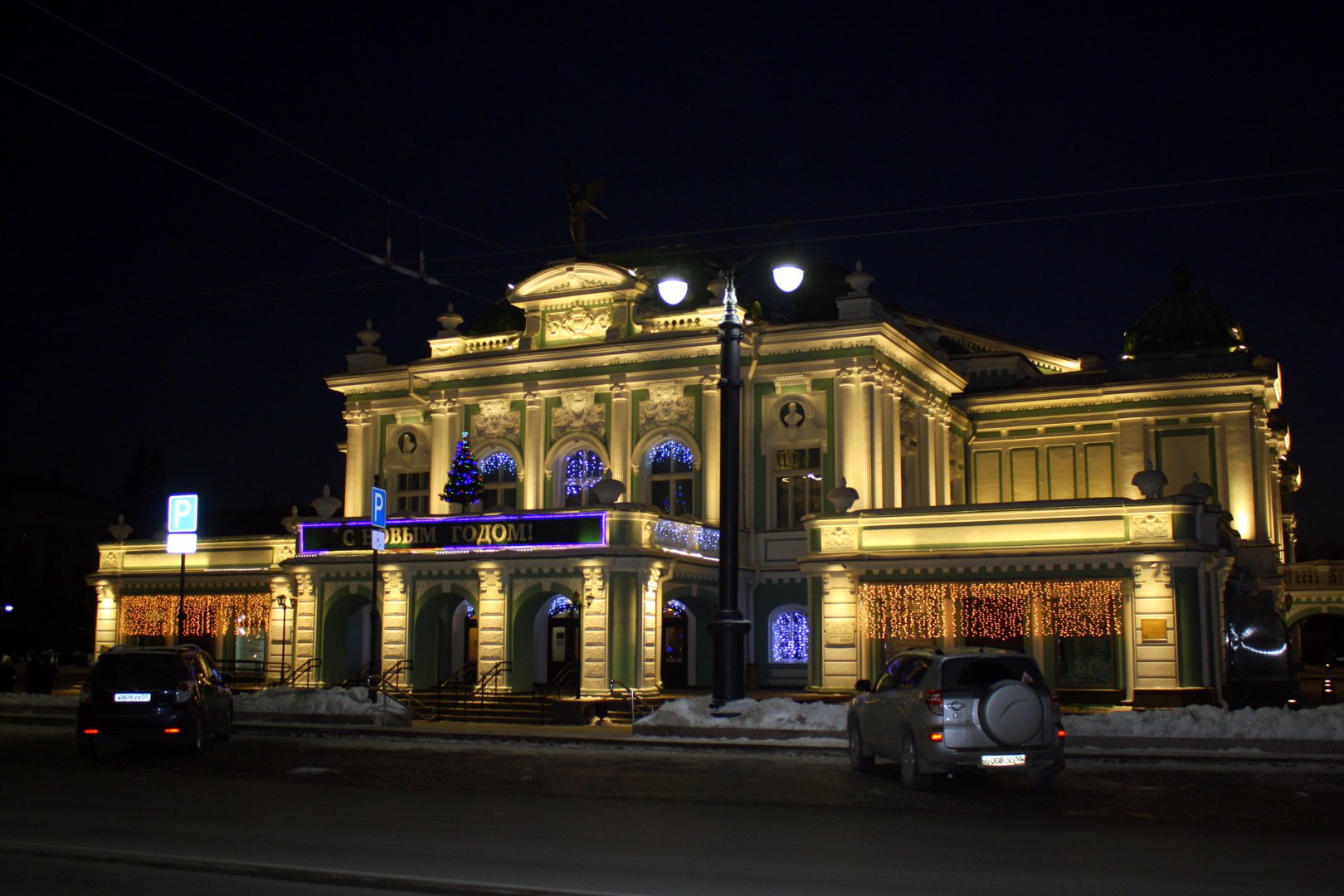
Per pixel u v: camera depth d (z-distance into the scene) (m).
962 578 31.77
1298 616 46.94
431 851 11.55
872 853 11.62
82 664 56.12
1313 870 10.84
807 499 36.78
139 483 95.19
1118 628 30.36
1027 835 12.85
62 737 25.75
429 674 35.19
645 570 32.47
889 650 32.25
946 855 11.50
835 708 23.50
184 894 9.62
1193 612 29.69
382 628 35.16
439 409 41.16
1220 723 21.67
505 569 33.53
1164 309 44.66
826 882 10.18
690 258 41.41
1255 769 19.53
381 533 35.38
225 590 42.53
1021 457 44.00
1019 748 16.42
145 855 11.23
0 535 81.56
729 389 24.06
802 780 18.09
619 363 38.53
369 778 18.17
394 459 43.09
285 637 40.62
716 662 24.30
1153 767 19.95
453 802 15.27
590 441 38.88
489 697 32.75
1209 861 11.27
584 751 22.86
